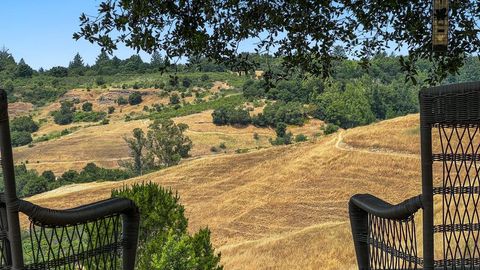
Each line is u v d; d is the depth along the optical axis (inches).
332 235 1145.4
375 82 4832.7
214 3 180.2
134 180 2711.6
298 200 2075.5
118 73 6993.1
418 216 398.6
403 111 4687.5
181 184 2511.1
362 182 2085.4
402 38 188.2
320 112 4662.9
